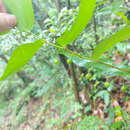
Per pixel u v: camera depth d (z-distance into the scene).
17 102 0.95
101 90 0.74
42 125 0.91
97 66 0.27
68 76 0.72
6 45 0.56
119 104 0.72
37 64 0.90
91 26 0.57
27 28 0.17
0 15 0.15
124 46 0.60
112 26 0.65
